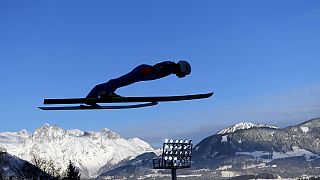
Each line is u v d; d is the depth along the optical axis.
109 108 13.75
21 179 75.06
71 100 13.00
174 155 66.25
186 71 12.55
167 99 14.18
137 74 12.70
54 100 12.88
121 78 12.87
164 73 12.61
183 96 14.41
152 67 12.70
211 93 14.55
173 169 66.62
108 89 12.93
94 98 13.01
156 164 66.88
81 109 13.61
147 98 13.81
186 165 66.69
